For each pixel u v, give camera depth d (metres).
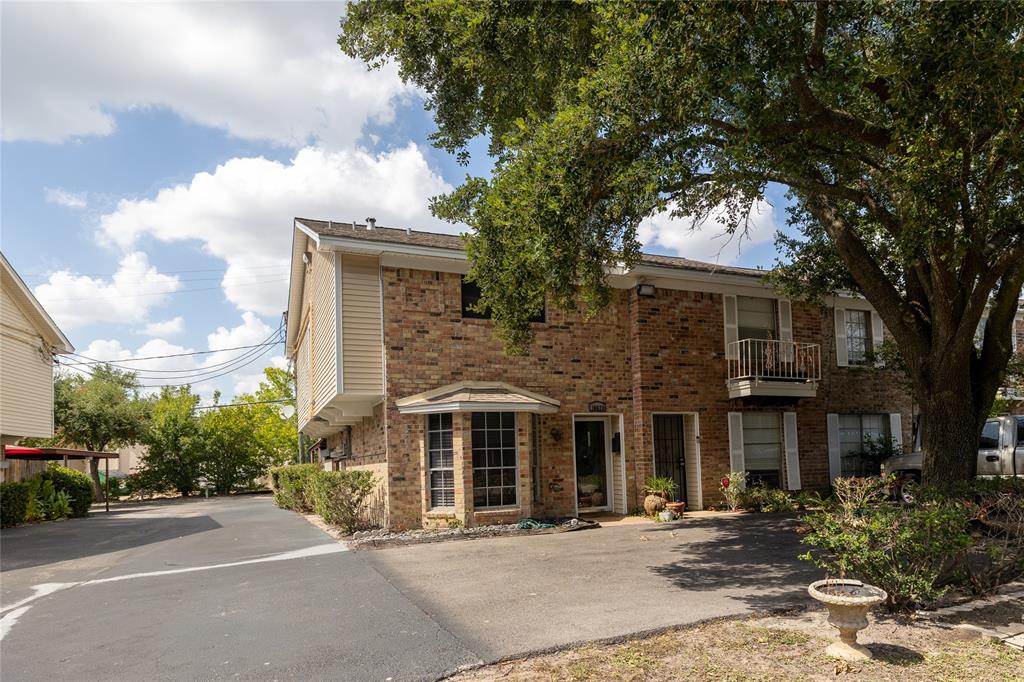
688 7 6.95
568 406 14.88
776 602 6.93
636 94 7.72
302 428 22.33
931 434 10.16
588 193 8.55
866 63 7.61
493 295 10.41
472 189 10.20
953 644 5.54
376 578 8.70
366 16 11.77
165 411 37.00
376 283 13.62
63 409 34.31
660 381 15.69
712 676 4.95
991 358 10.58
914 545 6.16
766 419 17.16
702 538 11.37
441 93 12.73
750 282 16.58
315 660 5.60
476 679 5.04
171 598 8.29
